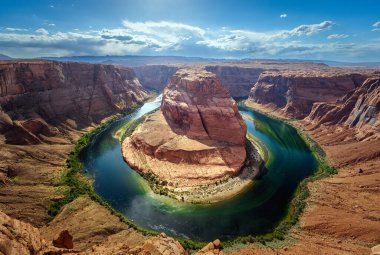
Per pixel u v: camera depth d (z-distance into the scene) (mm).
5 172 77000
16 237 25734
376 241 53344
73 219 60500
